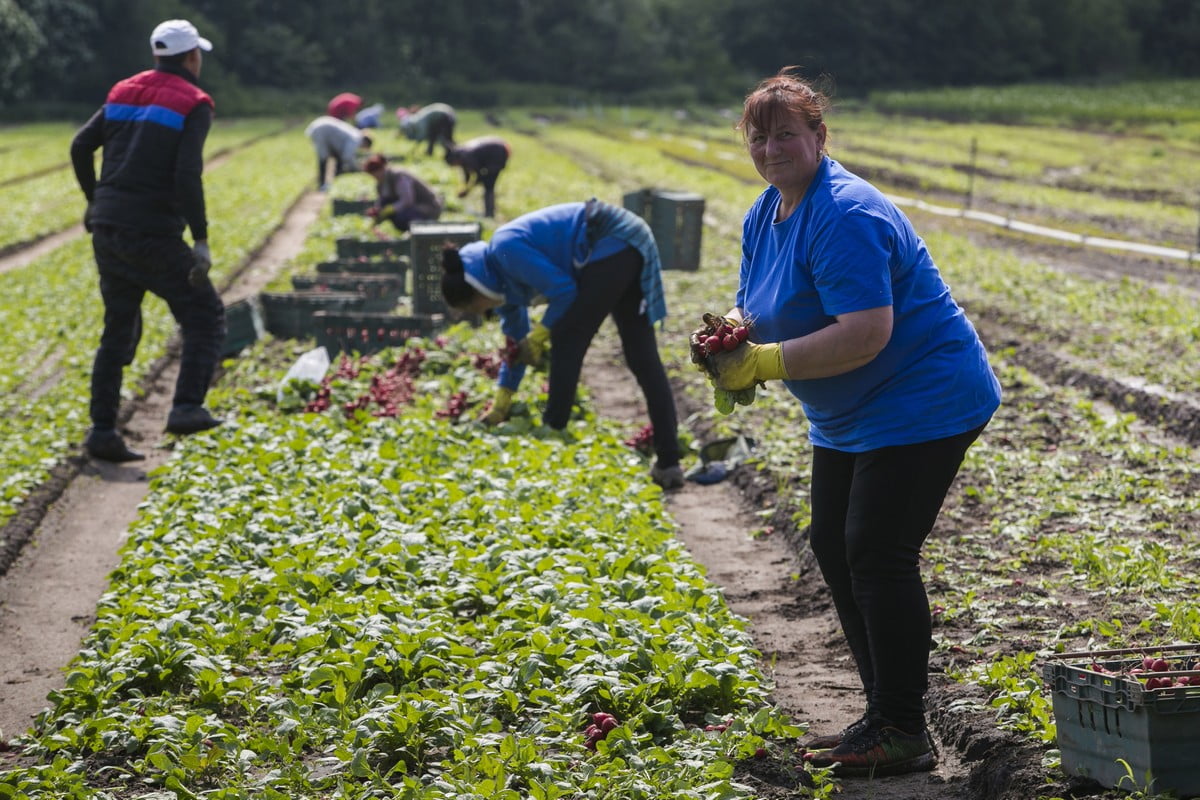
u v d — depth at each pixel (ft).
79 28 520.01
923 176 213.25
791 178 25.82
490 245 53.21
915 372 25.79
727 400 26.81
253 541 42.37
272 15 619.26
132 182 54.29
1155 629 34.35
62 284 111.45
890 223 25.12
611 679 29.43
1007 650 33.81
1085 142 307.37
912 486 26.02
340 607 35.12
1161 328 86.43
